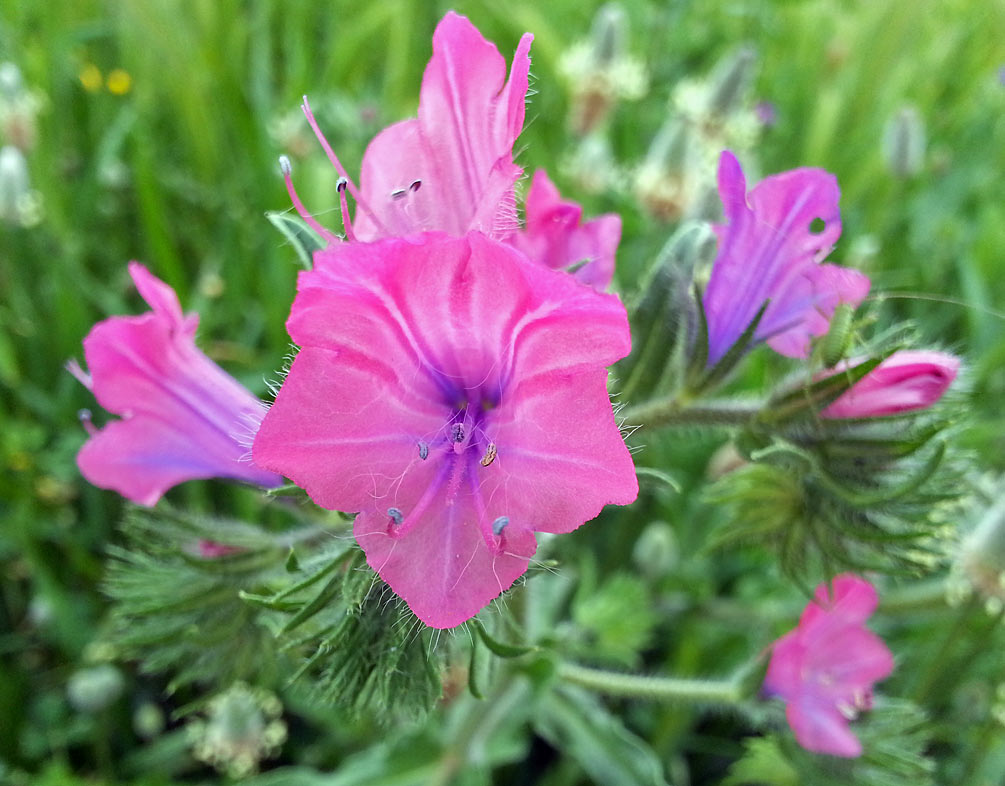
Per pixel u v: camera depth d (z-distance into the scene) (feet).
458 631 0.17
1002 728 0.29
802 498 0.21
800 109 0.53
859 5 0.58
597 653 0.31
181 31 0.42
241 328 0.41
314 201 0.39
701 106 0.45
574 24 0.62
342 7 0.55
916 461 0.20
